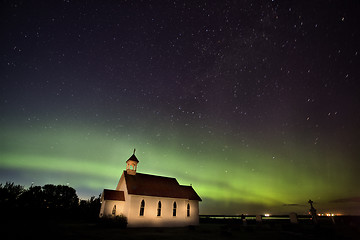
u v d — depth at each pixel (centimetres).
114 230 1925
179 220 2625
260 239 1445
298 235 1477
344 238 1276
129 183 2570
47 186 3816
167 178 3142
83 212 3294
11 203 3225
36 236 1375
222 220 3138
